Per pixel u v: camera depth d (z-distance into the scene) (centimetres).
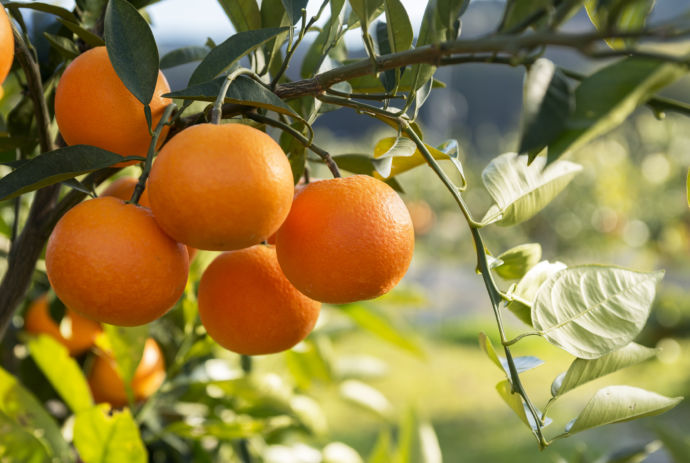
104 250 57
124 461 72
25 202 92
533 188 66
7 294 69
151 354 83
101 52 62
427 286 575
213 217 55
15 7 65
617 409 59
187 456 85
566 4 51
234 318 63
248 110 62
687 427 302
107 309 58
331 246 58
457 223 626
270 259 64
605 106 51
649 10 52
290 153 67
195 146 55
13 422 72
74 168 58
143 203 65
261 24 71
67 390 76
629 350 61
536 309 60
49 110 75
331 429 297
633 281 61
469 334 475
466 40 53
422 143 61
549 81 53
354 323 109
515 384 59
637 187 491
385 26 72
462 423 316
